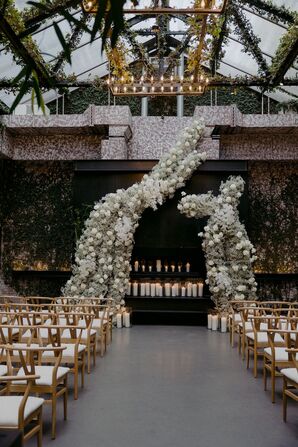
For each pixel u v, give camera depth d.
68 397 5.28
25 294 13.38
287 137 12.77
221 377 6.19
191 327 10.59
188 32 7.98
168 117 12.83
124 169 11.56
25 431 4.19
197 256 11.75
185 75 12.12
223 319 9.92
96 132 12.55
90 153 12.88
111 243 10.66
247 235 11.22
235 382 5.95
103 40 1.68
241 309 7.16
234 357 7.43
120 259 10.67
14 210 13.44
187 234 11.41
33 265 13.38
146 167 11.58
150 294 11.27
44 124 11.95
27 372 3.99
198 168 11.44
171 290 11.31
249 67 11.70
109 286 10.83
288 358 5.20
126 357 7.41
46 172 13.51
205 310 11.04
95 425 4.38
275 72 9.24
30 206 13.45
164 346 8.33
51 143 12.92
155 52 12.25
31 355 4.01
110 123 11.82
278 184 13.24
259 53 9.36
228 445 3.90
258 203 13.24
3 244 13.23
